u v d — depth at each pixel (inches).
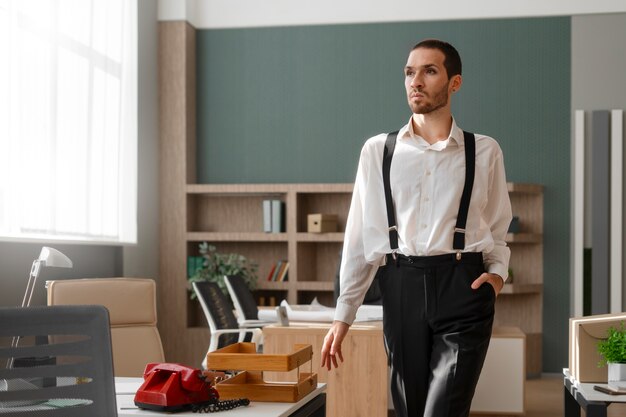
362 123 351.3
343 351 196.9
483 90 345.1
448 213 93.4
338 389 196.7
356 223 100.2
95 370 79.5
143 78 331.9
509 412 236.1
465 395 91.4
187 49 349.1
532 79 342.6
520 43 343.3
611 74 338.0
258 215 355.9
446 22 346.9
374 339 195.8
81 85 273.6
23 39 233.8
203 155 359.6
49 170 247.1
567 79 340.8
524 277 341.7
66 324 79.7
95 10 287.6
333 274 353.4
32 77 238.5
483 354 92.6
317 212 353.4
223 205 357.7
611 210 335.0
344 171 351.9
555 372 339.6
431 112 94.0
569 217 339.9
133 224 321.4
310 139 354.3
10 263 225.0
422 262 93.6
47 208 245.9
